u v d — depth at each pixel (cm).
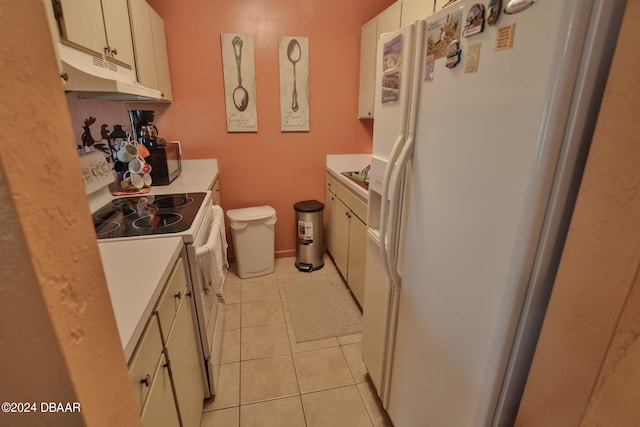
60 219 34
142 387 77
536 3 57
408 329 116
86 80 118
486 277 76
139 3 184
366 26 254
